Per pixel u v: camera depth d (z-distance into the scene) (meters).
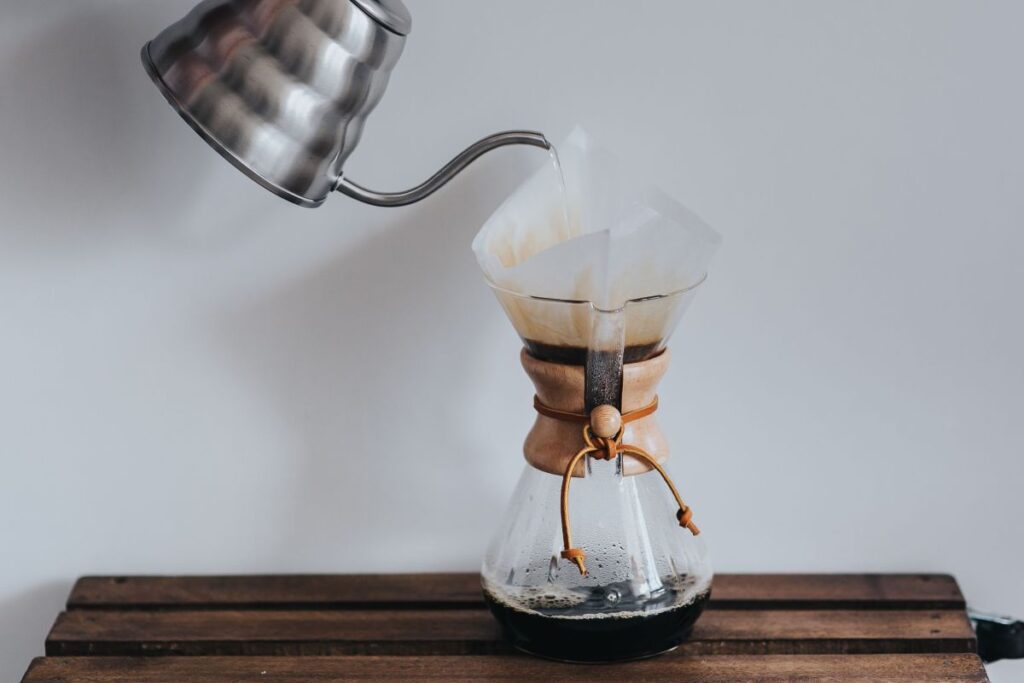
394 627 0.99
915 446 1.05
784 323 1.03
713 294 1.02
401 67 0.98
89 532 1.06
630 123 1.00
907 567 1.07
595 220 0.96
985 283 1.02
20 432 1.04
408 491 1.06
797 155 1.00
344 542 1.07
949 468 1.05
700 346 1.03
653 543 0.91
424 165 1.00
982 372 1.04
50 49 0.98
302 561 1.07
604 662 0.94
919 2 0.98
